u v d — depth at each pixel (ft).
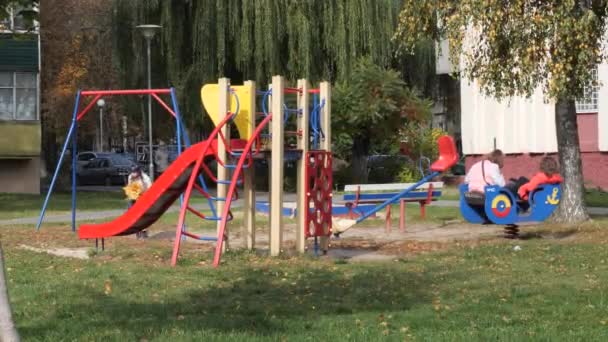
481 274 41.19
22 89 132.16
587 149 108.17
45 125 171.42
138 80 132.26
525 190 56.90
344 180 130.82
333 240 58.54
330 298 34.73
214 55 124.36
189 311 31.96
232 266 44.29
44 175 183.21
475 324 29.43
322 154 50.19
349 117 123.44
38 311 31.89
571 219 66.03
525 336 26.84
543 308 32.37
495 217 55.62
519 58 59.00
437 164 58.95
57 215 86.79
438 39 66.49
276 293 36.04
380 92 123.24
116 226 48.39
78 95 66.69
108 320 30.19
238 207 88.28
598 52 59.82
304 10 122.21
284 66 124.26
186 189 46.85
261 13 120.98
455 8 62.80
